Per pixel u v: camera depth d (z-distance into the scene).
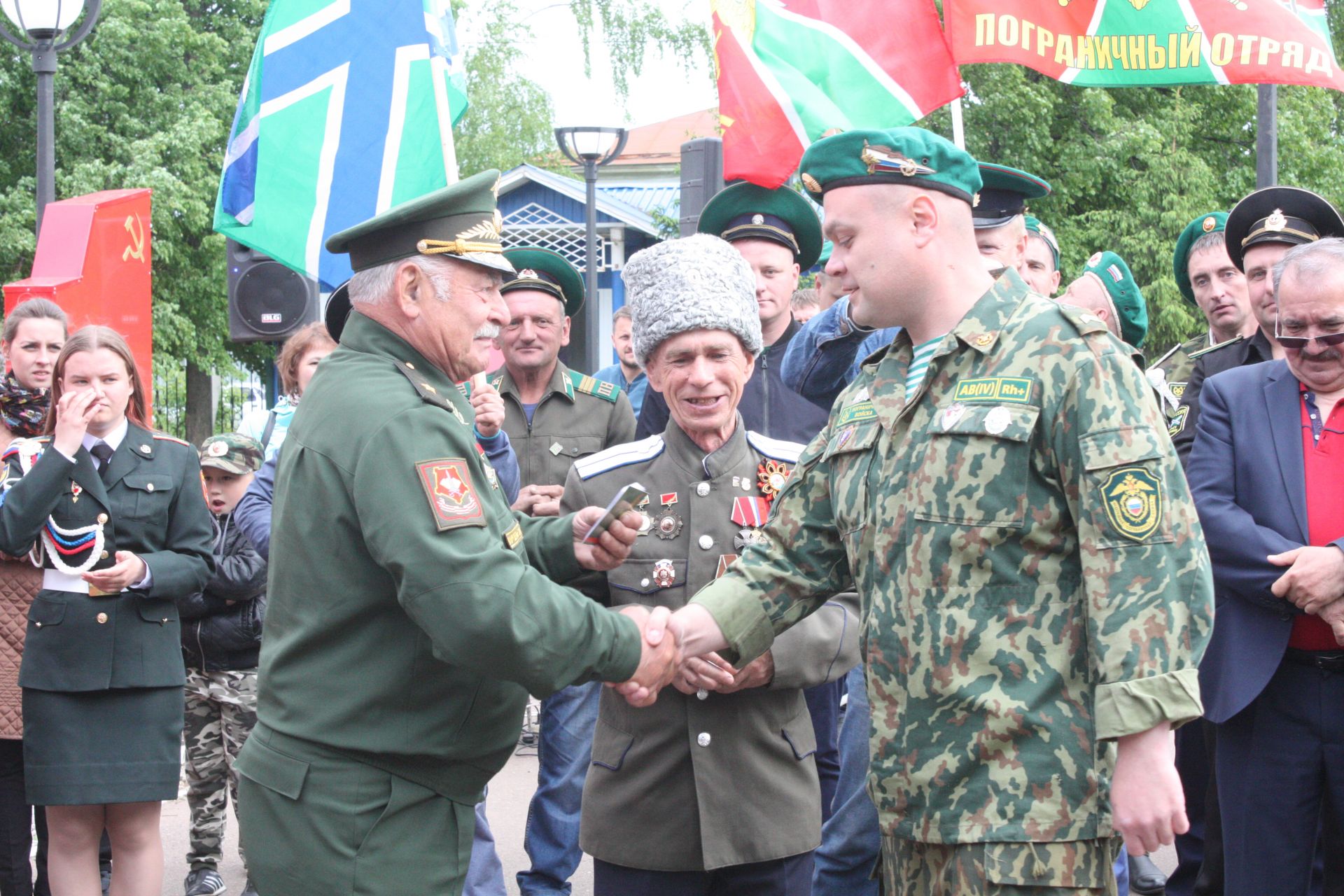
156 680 4.06
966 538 2.28
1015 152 15.27
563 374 5.44
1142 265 15.43
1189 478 3.68
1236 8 4.86
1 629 4.07
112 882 4.16
